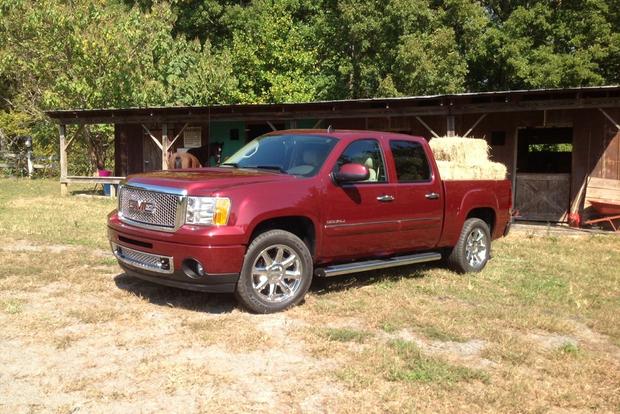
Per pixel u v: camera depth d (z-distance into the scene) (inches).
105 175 738.2
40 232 379.9
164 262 206.1
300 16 1156.5
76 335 185.5
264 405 142.1
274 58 997.2
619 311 235.0
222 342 182.1
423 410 142.9
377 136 255.0
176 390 148.6
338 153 236.1
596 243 410.0
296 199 216.1
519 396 152.6
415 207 260.5
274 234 211.5
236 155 268.1
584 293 262.5
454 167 338.6
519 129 616.1
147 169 767.1
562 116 525.7
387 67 973.8
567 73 876.6
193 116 630.5
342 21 989.2
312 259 227.1
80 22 789.2
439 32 912.3
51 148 1035.9
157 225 210.7
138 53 826.2
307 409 140.8
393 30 952.9
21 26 836.6
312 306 223.0
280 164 242.2
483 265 304.3
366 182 243.6
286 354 174.7
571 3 950.4
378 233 246.4
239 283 204.5
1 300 220.1
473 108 498.3
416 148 270.1
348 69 991.6
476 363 175.3
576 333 209.0
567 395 154.8
